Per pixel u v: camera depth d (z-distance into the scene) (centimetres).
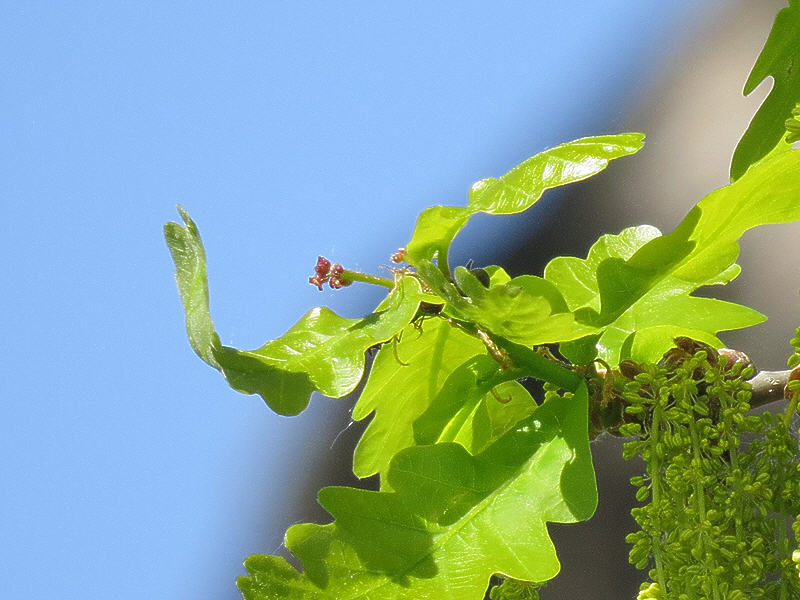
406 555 56
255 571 56
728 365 60
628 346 60
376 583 56
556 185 56
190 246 57
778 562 56
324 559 56
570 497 57
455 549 56
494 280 61
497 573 56
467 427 60
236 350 57
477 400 60
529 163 57
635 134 56
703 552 56
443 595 56
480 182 57
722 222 57
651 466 57
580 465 57
